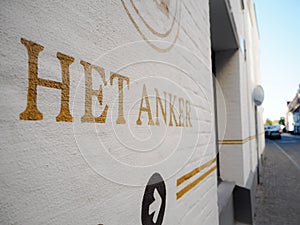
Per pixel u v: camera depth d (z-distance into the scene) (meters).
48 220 0.62
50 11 0.66
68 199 0.68
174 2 1.60
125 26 1.02
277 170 10.59
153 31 1.28
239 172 4.86
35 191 0.59
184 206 1.61
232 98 5.04
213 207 2.40
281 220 4.88
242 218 4.64
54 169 0.64
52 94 0.65
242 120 5.07
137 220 1.03
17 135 0.56
